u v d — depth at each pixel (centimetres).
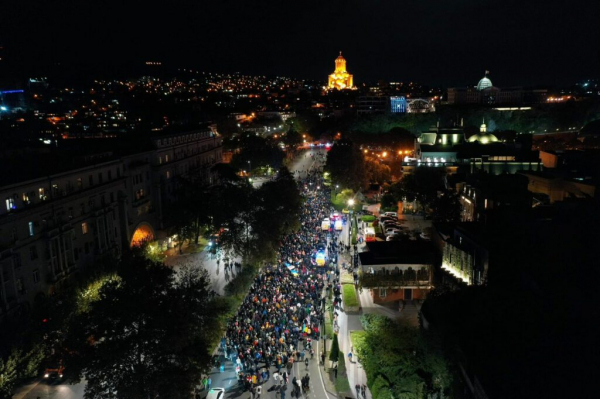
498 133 17500
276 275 7275
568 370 3091
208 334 4544
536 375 3119
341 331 5738
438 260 6519
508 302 4059
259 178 16338
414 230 8788
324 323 5753
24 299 5922
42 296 5775
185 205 8956
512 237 4853
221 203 8544
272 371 4878
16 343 4816
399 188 10694
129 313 4091
